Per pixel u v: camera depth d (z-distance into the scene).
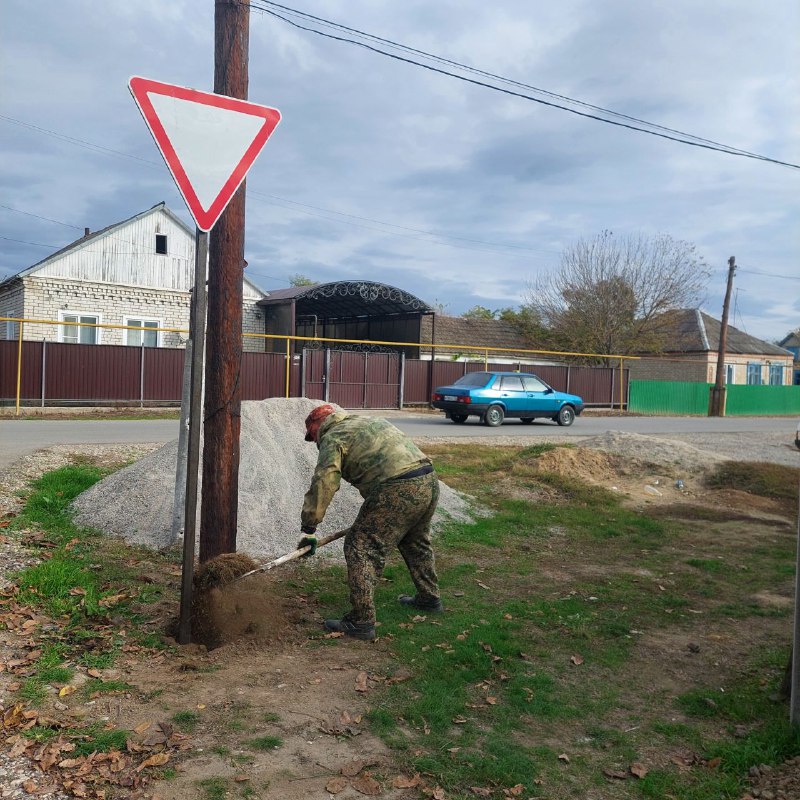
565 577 6.08
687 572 6.38
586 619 4.98
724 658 4.39
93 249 27.12
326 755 3.02
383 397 26.27
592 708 3.65
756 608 5.40
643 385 33.41
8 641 4.00
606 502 9.33
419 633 4.53
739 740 3.36
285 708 3.43
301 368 24.39
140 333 28.31
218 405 4.82
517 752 3.13
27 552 5.67
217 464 4.84
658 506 9.41
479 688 3.79
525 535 7.56
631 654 4.41
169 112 4.03
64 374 21.28
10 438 12.77
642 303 40.00
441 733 3.28
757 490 10.84
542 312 42.44
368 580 4.43
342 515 6.89
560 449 11.64
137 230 28.02
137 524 6.49
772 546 7.47
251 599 4.52
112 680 3.63
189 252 29.30
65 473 8.52
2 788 2.67
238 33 4.67
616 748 3.27
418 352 34.66
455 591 5.50
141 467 7.48
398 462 4.47
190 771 2.85
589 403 32.16
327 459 4.39
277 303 30.62
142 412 20.94
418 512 4.54
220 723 3.25
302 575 5.71
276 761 2.96
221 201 4.16
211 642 4.24
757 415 38.12
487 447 13.70
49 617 4.41
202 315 4.13
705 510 9.21
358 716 3.37
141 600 4.80
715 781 2.99
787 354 47.12
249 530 6.38
